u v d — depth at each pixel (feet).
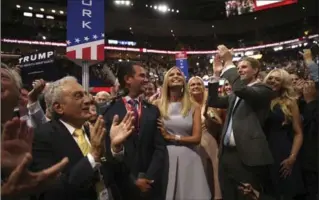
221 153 8.91
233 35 85.25
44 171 3.01
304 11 73.97
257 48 76.74
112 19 81.35
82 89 5.87
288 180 9.45
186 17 86.07
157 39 84.79
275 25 79.71
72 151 5.36
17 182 2.77
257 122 8.28
